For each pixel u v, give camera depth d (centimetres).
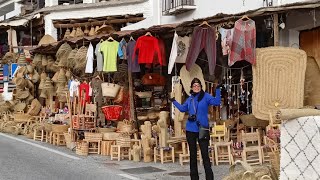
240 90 1235
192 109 816
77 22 2044
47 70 1867
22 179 907
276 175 717
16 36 2245
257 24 1165
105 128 1320
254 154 1052
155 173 975
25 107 1862
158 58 1245
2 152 1244
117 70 1369
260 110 1038
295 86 1034
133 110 1407
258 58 1044
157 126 1156
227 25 1086
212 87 1250
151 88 1475
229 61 1061
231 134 1186
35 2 2464
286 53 1039
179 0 1547
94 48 1497
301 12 1071
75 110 1398
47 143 1451
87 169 1023
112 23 1956
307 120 621
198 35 1115
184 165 1067
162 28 1198
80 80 1527
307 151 620
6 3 2723
